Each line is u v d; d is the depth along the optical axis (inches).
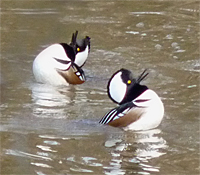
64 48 535.2
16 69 566.6
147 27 682.8
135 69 558.9
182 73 549.0
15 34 663.1
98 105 478.9
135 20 706.2
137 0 784.3
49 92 509.7
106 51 609.6
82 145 399.9
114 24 693.3
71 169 363.3
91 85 527.2
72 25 690.2
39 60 528.1
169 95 495.2
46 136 414.3
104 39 645.3
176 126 433.4
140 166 368.2
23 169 363.6
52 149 393.7
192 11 738.2
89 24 693.9
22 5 762.2
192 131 424.5
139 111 424.2
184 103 478.3
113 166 367.6
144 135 418.6
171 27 681.6
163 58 589.3
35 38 650.8
